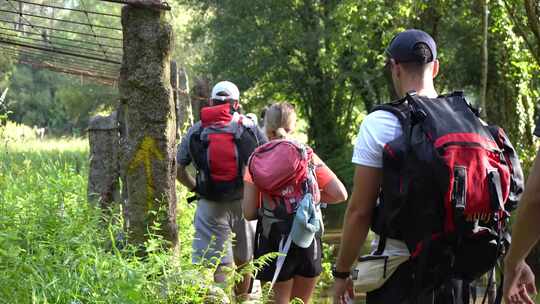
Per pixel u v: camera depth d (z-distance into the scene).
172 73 8.86
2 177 7.06
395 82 3.60
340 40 23.17
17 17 9.20
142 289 4.71
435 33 21.80
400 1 19.28
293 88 33.00
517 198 3.39
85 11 6.21
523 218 2.58
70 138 24.66
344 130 33.41
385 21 19.33
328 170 5.60
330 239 15.52
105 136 7.13
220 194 6.48
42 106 52.78
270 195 5.31
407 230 3.26
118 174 7.08
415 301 3.30
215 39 31.66
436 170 3.15
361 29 21.83
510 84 19.11
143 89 5.30
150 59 5.29
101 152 7.16
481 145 3.22
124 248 5.14
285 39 30.31
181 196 9.12
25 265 4.33
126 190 5.48
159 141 5.34
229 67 31.11
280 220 5.30
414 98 3.34
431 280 3.29
